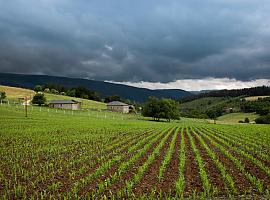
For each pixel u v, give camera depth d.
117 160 29.28
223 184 20.67
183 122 142.62
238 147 41.50
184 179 21.89
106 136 54.41
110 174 23.47
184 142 46.53
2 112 95.12
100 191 18.70
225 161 29.50
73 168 26.02
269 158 31.61
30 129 61.06
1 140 44.19
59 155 33.00
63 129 64.94
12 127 62.81
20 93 198.38
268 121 160.88
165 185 20.27
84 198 17.67
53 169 25.58
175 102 145.88
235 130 79.62
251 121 182.38
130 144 43.19
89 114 133.50
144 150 35.31
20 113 98.69
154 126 91.00
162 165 26.52
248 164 28.08
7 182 21.12
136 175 22.03
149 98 142.62
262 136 59.56
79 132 60.59
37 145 40.59
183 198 17.66
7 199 17.66
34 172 24.08
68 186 20.23
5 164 27.75
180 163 26.95
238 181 21.55
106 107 195.75
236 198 17.75
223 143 45.66
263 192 18.91
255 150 38.47
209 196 18.06
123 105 187.38
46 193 18.73
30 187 20.02
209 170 25.11
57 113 117.31
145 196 17.75
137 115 161.62
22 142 43.06
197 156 30.30
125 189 19.05
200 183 20.86
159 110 140.25
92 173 23.58
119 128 75.19
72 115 117.50
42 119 87.50
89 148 38.78
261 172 24.61
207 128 89.12
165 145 42.81
